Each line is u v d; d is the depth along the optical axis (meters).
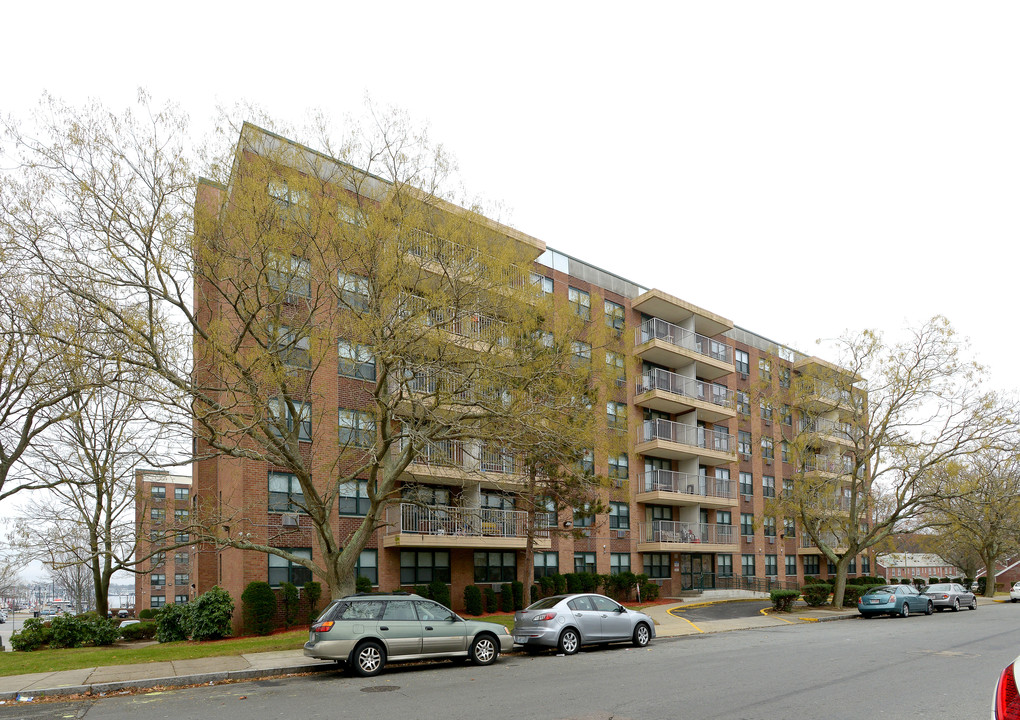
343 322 16.75
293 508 22.73
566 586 29.67
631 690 10.82
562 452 18.83
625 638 17.12
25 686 12.16
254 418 15.79
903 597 27.72
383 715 9.37
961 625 22.56
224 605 20.33
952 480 28.73
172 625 20.75
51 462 24.02
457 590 26.77
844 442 40.66
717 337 42.38
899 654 14.85
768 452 44.34
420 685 11.94
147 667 13.98
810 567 46.75
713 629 21.73
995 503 32.66
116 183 14.21
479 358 15.85
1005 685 5.04
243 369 14.73
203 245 14.75
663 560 36.09
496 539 26.44
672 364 38.25
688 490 36.38
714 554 39.22
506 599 27.31
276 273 15.35
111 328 14.09
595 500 23.56
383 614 13.70
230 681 13.07
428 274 15.77
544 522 29.36
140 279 14.61
